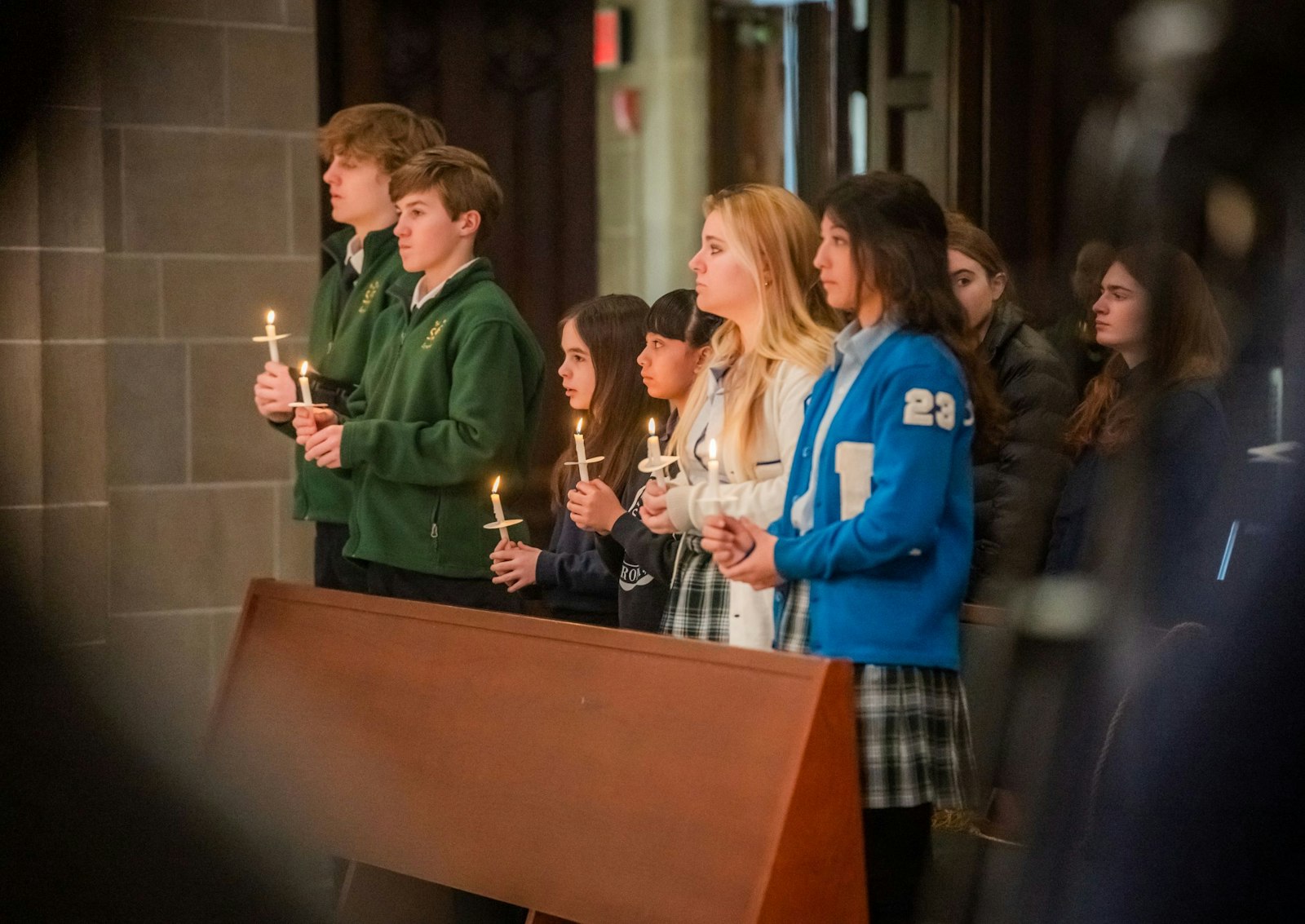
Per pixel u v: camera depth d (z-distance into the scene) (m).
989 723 3.95
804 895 3.80
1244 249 2.26
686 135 11.30
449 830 4.63
